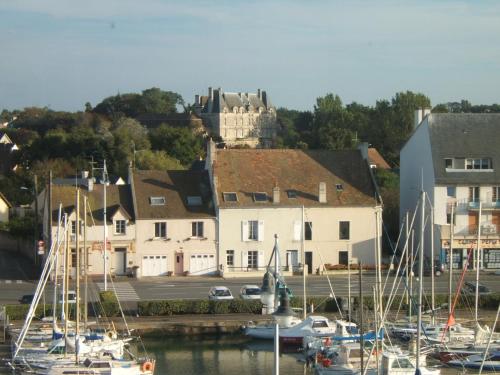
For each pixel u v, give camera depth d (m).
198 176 101.31
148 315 75.00
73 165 159.50
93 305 74.31
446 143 101.88
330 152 104.81
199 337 71.56
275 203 98.62
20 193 147.75
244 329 71.38
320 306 76.38
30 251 109.38
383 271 97.69
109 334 64.31
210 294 80.62
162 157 156.75
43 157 164.75
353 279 92.56
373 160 168.88
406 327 67.44
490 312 75.94
